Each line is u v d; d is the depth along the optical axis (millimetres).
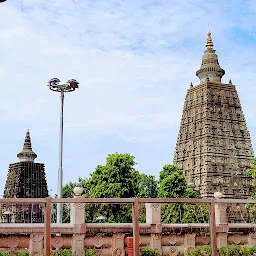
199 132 104688
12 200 17438
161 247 26438
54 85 40625
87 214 62625
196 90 110062
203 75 116250
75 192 25328
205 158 100688
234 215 80562
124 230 25844
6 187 109500
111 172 71938
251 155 105812
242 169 103562
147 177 109938
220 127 104625
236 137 105750
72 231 24875
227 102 107938
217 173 100375
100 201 18234
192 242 27031
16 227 24156
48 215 17594
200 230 27438
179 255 26734
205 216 54750
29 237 24406
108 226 25609
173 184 80188
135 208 18250
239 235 28438
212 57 117000
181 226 27094
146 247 26188
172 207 57406
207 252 26172
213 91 107438
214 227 19344
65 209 64312
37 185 107750
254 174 72375
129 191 72562
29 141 117312
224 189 100062
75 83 40594
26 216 54844
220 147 102812
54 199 17797
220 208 28344
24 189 105750
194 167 103125
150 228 26484
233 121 106938
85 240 25094
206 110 104812
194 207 55406
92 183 73500
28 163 108875
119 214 65125
